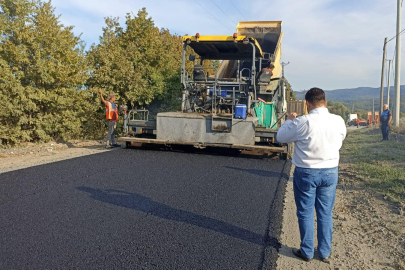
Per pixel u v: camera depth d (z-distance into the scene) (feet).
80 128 40.47
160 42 49.21
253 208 16.06
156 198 16.92
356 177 23.90
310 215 11.66
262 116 32.71
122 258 11.09
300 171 11.41
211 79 33.01
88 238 12.39
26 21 33.30
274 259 11.54
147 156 27.30
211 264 10.95
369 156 32.73
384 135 49.01
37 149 31.12
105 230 13.10
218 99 31.07
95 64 42.22
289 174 23.12
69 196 16.90
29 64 32.89
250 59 34.27
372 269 11.46
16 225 13.33
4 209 15.01
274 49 40.63
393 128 59.31
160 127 29.17
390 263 11.93
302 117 11.46
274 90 36.32
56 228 13.15
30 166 23.32
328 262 11.77
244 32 41.96
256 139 27.50
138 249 11.71
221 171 22.86
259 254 11.78
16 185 18.62
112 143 33.63
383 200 18.58
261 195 18.07
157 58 48.57
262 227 13.97
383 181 21.91
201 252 11.68
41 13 33.71
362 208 17.52
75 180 19.74
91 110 40.01
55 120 35.35
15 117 32.07
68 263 10.69
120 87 42.19
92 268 10.46
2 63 30.27
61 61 35.01
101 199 16.57
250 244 12.46
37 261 10.74
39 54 32.40
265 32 41.68
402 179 21.62
